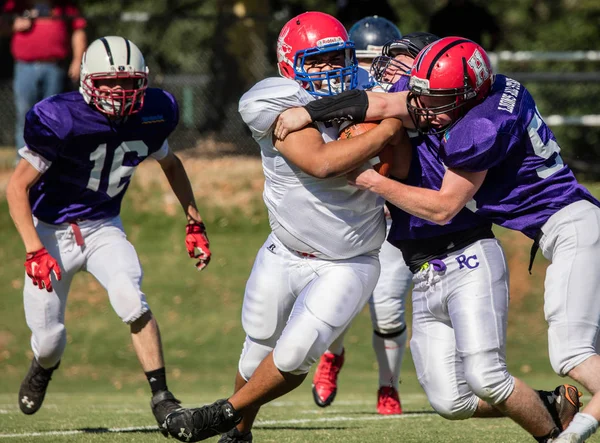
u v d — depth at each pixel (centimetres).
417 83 1325
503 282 1388
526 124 1350
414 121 1356
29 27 3869
